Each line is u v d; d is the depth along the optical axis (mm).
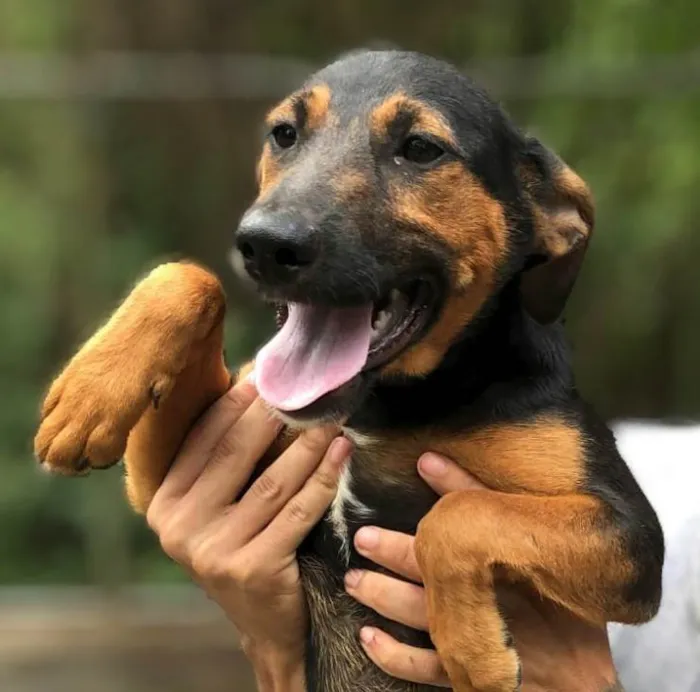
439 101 681
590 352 1565
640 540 648
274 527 666
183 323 638
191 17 1759
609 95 1413
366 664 683
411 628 674
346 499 684
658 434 883
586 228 724
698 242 1540
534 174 723
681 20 1700
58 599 1377
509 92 1409
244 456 676
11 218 1509
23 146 1512
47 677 1251
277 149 696
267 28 1778
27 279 1501
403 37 1810
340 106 679
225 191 1533
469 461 671
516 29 1810
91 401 630
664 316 1552
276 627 683
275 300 635
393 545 657
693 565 755
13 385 1474
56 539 1410
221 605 690
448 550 625
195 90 1400
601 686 676
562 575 631
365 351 645
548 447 667
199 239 1548
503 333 689
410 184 666
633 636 766
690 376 1545
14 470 1420
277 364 645
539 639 677
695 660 737
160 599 1377
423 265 667
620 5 1716
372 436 679
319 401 633
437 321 677
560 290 726
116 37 1762
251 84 1399
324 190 642
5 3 1844
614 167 1499
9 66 1407
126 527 1389
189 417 684
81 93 1403
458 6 1810
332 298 627
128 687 1238
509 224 702
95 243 1524
